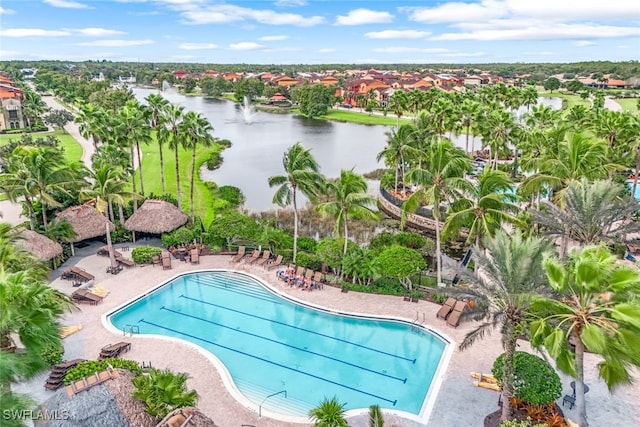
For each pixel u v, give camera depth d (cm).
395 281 3438
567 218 2614
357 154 9412
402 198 5794
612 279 1603
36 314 1681
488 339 2714
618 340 1609
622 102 14150
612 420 2044
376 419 1758
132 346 2683
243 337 2903
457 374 2394
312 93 15112
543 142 4378
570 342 2478
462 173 3241
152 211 4228
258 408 2203
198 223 4462
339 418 1794
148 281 3534
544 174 3475
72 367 2328
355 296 3300
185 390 2041
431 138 5472
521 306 1838
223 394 2286
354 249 3503
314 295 3322
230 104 18625
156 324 3042
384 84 18612
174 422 1741
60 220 3984
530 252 1839
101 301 3206
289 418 2131
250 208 5709
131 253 3972
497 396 2220
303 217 5253
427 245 4109
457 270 2031
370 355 2711
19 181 3662
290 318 3125
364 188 3441
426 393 2369
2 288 1602
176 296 3409
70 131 10688
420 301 3206
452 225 2998
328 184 3528
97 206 3531
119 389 1931
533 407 2056
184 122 4491
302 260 3703
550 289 1800
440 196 3275
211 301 3341
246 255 3975
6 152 6700
